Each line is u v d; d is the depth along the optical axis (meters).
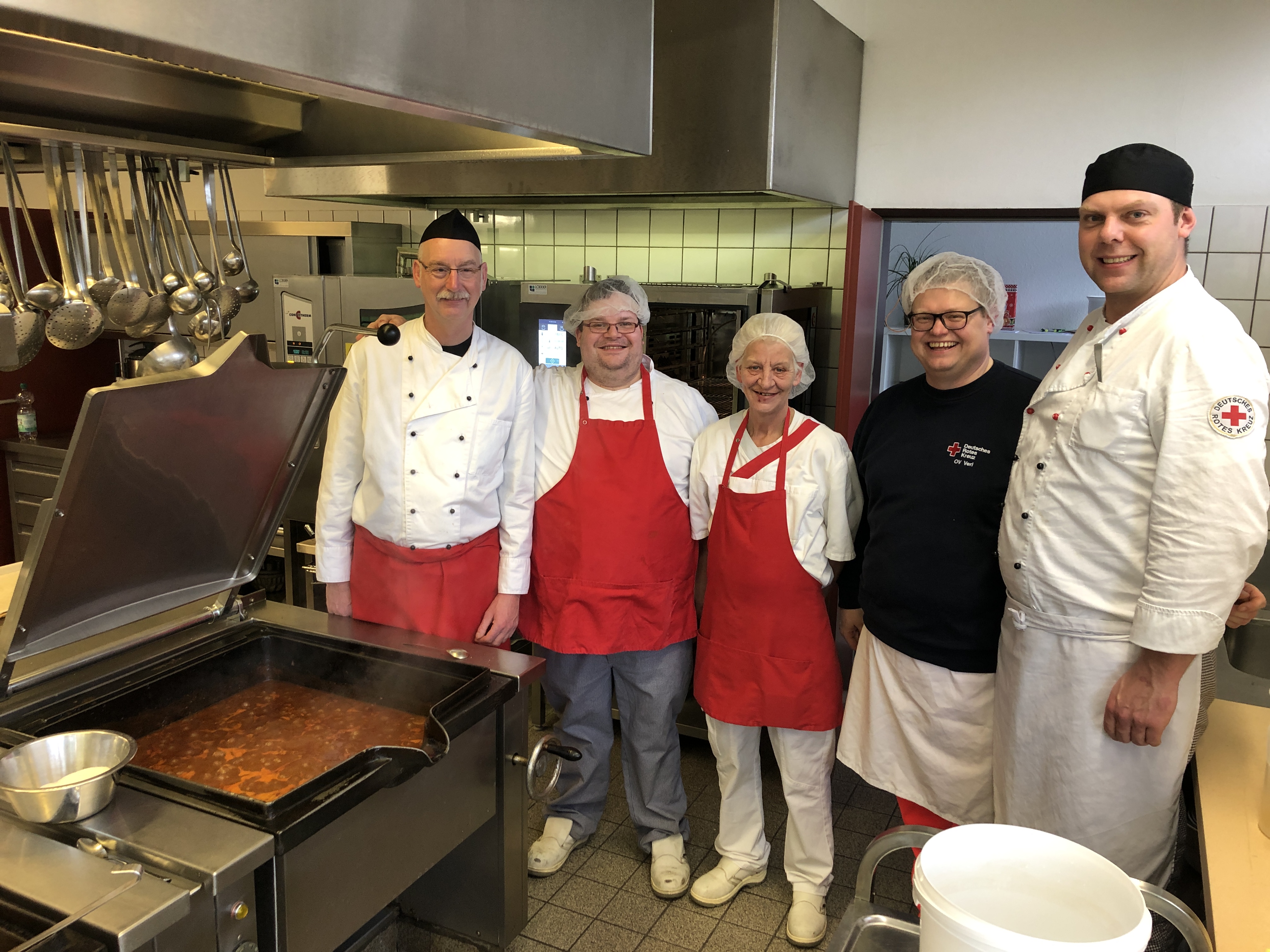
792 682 2.00
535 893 2.19
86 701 1.50
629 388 2.11
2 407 3.72
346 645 1.76
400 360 1.91
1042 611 1.58
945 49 2.95
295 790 1.22
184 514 1.58
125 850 1.13
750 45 2.57
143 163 1.66
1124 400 1.46
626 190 2.91
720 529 2.04
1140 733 1.48
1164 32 2.67
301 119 1.59
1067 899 0.87
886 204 3.12
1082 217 1.51
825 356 3.29
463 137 1.43
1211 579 1.38
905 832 1.15
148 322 1.72
